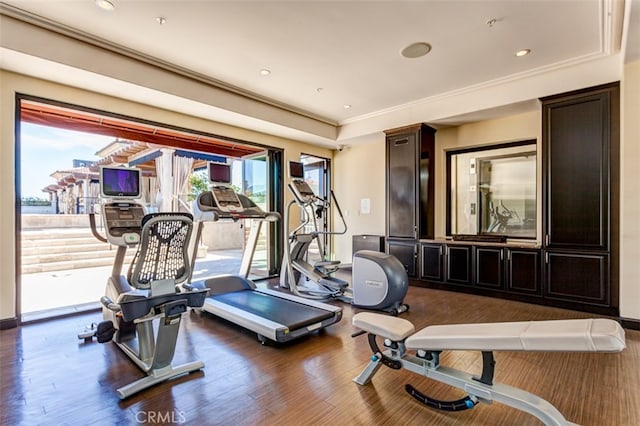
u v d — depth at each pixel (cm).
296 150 647
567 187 395
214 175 430
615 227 366
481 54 366
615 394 218
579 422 189
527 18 297
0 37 287
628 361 265
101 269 671
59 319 370
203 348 294
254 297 398
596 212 377
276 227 618
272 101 514
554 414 161
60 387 228
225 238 1061
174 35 326
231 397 216
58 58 317
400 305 403
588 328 155
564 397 215
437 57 373
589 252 382
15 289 340
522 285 439
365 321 232
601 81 370
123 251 326
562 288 404
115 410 202
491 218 532
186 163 860
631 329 339
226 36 328
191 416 196
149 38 331
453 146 554
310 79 434
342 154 716
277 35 327
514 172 508
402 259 561
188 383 233
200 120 495
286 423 189
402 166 557
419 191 538
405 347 214
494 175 528
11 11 285
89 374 246
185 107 447
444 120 516
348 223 707
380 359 227
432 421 190
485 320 367
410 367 212
